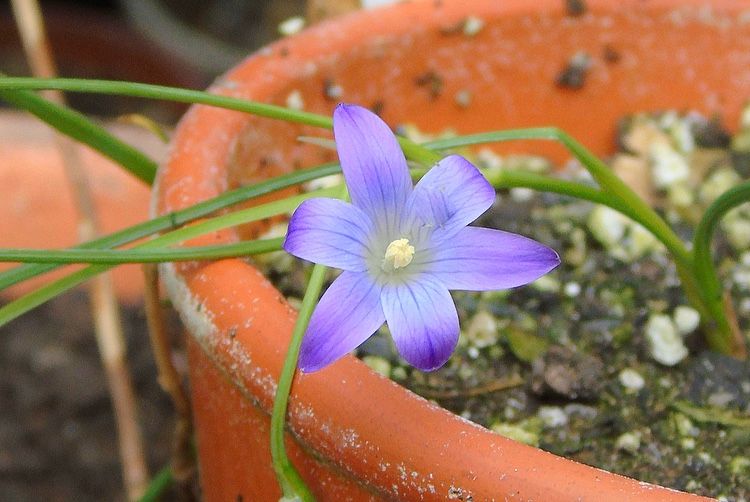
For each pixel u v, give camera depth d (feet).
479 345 0.71
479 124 0.83
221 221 0.62
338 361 0.58
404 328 0.55
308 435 0.58
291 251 0.55
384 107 0.80
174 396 0.73
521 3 0.80
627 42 0.81
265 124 0.73
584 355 0.70
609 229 0.77
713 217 0.65
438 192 0.57
